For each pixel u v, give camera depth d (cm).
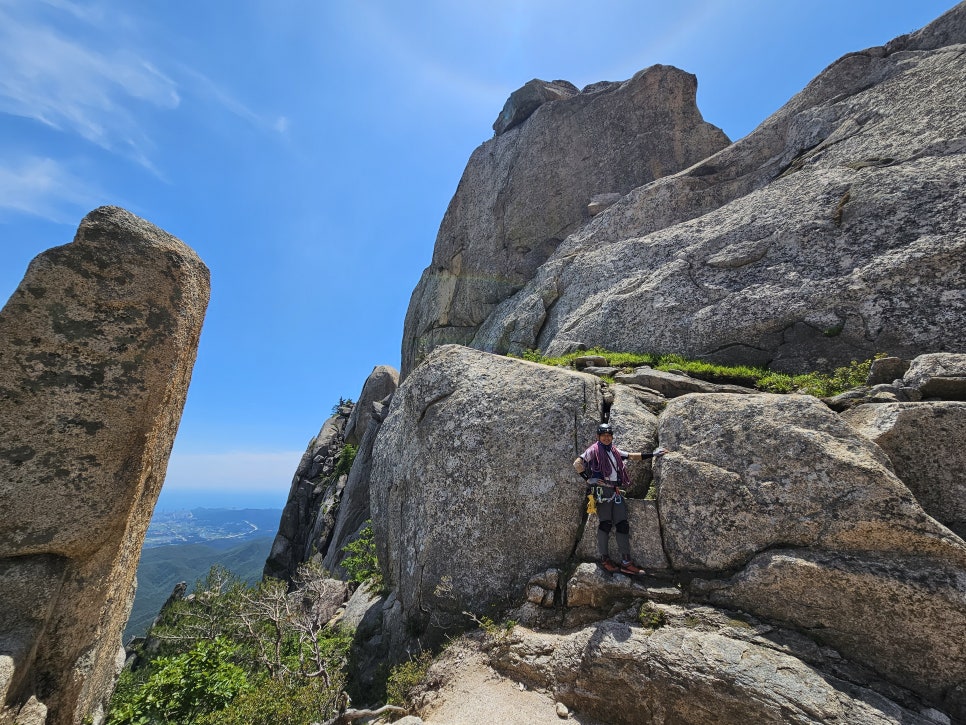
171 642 1413
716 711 423
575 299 1677
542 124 2548
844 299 987
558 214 2389
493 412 815
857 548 493
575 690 504
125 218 432
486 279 2558
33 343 376
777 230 1204
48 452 371
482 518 747
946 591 437
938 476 539
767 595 504
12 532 353
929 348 863
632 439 705
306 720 592
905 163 1106
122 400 403
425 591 770
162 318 429
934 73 1246
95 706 449
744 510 561
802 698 405
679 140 2231
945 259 898
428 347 2859
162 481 505
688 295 1262
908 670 435
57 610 374
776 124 1653
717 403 658
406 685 643
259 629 1020
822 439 552
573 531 681
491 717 499
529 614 627
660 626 519
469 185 2959
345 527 2111
